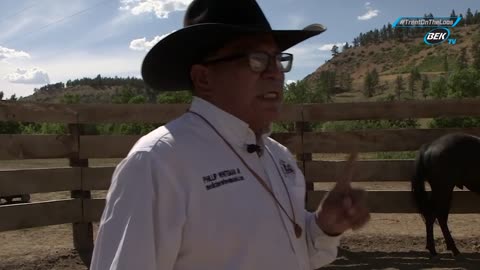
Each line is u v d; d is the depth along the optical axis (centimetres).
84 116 621
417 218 839
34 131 2880
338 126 2045
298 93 5075
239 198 132
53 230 758
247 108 146
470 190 650
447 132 680
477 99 665
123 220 121
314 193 661
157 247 122
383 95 13500
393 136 673
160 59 154
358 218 149
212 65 148
